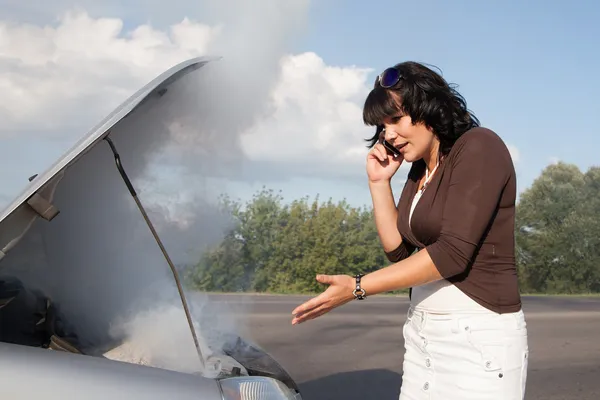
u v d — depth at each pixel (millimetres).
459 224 1822
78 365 1471
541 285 27094
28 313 1859
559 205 27547
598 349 7355
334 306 1907
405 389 2148
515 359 1917
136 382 1463
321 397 4883
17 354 1462
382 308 11516
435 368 2014
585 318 10969
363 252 20594
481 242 1916
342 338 7676
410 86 1918
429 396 2033
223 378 1639
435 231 1950
